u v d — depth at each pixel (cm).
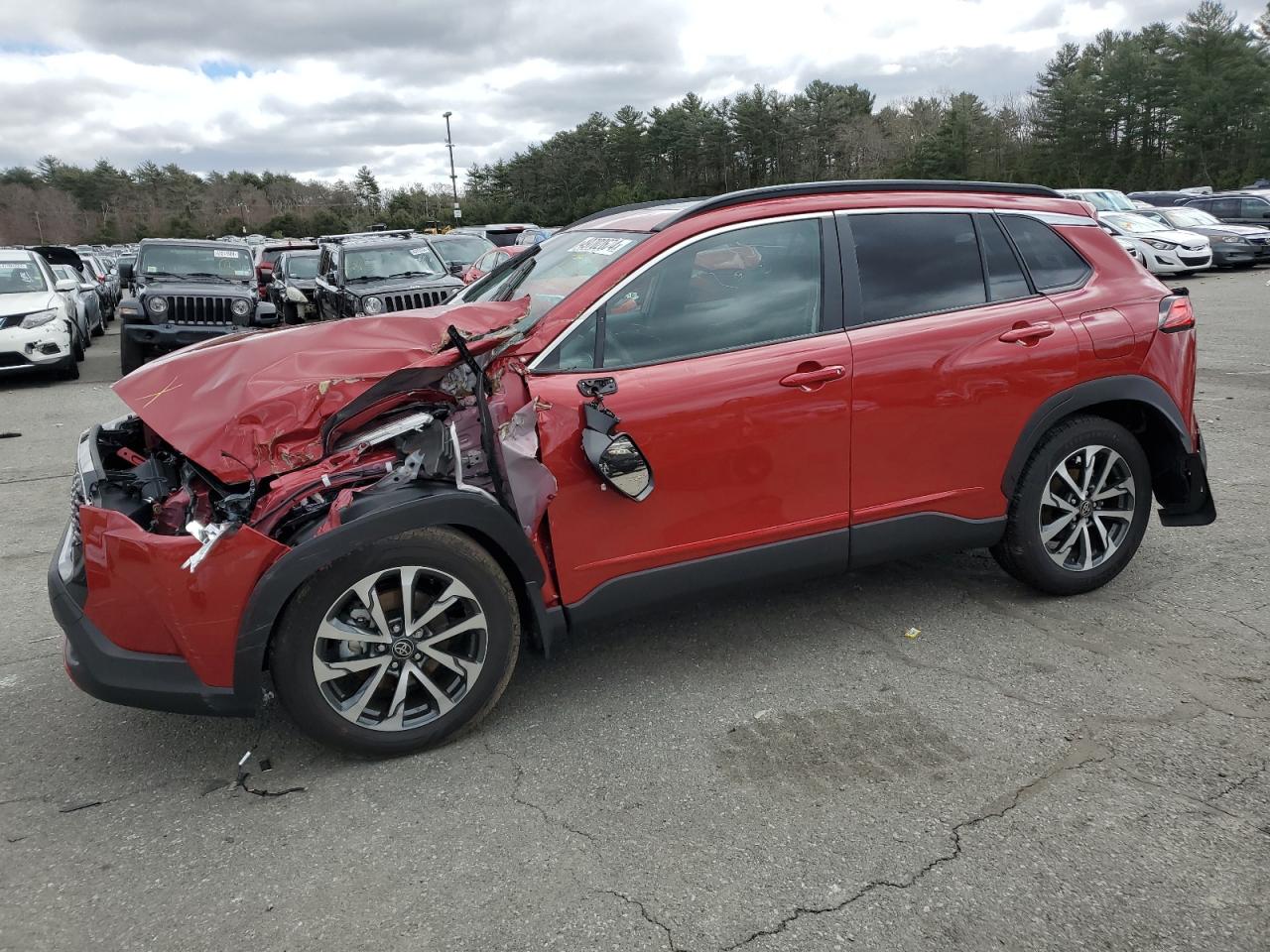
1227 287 1881
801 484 360
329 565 293
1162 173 6681
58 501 662
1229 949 229
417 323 329
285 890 258
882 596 444
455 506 302
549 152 8969
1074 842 269
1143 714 336
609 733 334
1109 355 404
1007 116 8081
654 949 233
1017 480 404
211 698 293
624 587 343
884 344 368
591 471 327
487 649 322
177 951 237
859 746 321
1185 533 516
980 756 313
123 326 1260
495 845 274
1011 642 394
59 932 244
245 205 11888
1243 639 390
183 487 312
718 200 361
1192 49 6725
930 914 242
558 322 335
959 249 395
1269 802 285
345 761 321
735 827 279
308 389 299
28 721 354
